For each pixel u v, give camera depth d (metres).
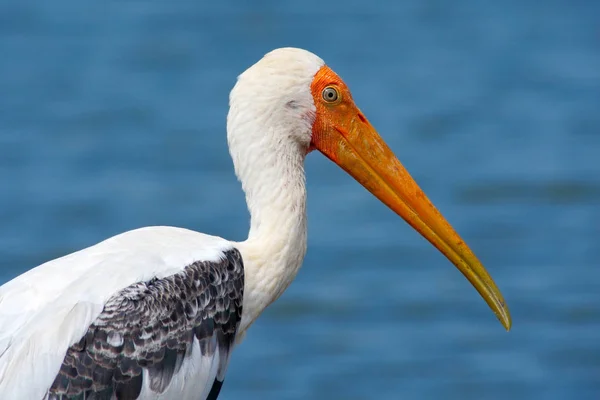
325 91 8.52
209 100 32.66
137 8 44.84
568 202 25.34
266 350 18.88
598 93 33.75
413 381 17.91
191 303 7.75
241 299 8.16
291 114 8.45
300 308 20.25
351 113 8.66
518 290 20.86
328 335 19.28
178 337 7.64
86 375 7.20
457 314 19.98
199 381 7.79
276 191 8.41
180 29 41.38
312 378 17.95
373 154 8.73
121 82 34.47
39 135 29.36
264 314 20.02
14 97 32.66
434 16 44.91
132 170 26.88
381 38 40.66
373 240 22.78
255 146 8.40
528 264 22.00
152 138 29.17
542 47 39.34
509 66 36.84
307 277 21.44
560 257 22.31
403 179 8.79
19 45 38.91
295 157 8.51
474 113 31.94
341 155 8.70
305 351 18.72
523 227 23.88
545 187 26.03
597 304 20.17
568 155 28.19
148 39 39.72
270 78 8.38
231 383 17.89
